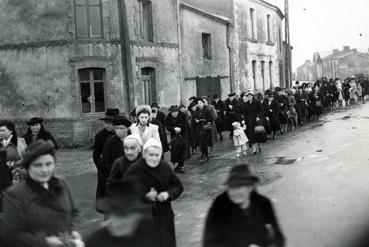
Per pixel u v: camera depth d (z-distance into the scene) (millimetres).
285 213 7996
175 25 24406
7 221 4121
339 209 8023
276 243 4281
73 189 11547
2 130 7410
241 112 15805
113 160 7125
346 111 29062
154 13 22891
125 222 3436
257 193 4273
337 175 10891
